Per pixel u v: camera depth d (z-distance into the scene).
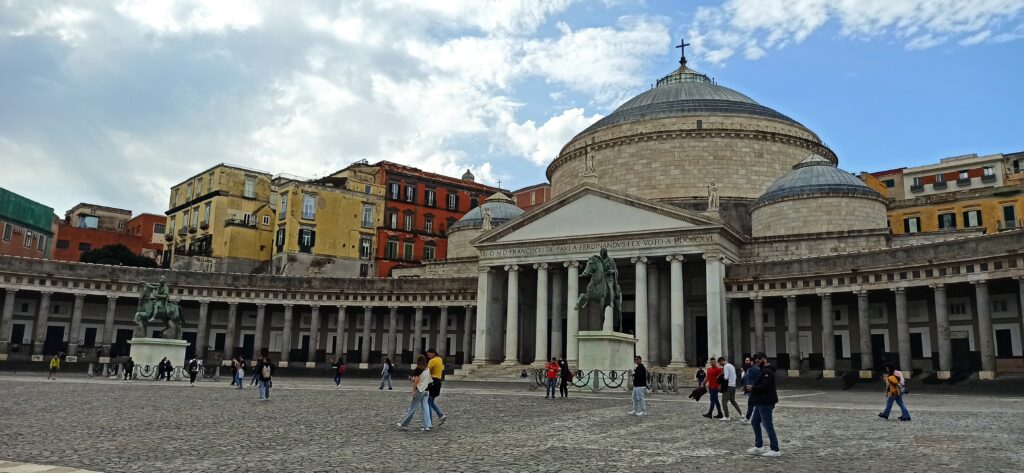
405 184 116.38
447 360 79.56
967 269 53.38
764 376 18.14
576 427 23.75
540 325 69.56
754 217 75.12
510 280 72.06
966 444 20.11
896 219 97.06
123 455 16.80
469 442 19.77
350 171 116.88
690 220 64.88
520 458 17.06
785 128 83.19
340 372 53.69
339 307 82.88
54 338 79.00
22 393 35.91
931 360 61.06
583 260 68.88
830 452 18.55
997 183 101.00
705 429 23.52
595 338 43.06
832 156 88.06
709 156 80.81
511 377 66.12
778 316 69.50
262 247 106.88
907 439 21.20
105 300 82.00
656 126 82.94
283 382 57.59
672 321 64.31
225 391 41.31
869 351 58.75
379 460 16.47
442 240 117.94
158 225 131.25
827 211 70.44
